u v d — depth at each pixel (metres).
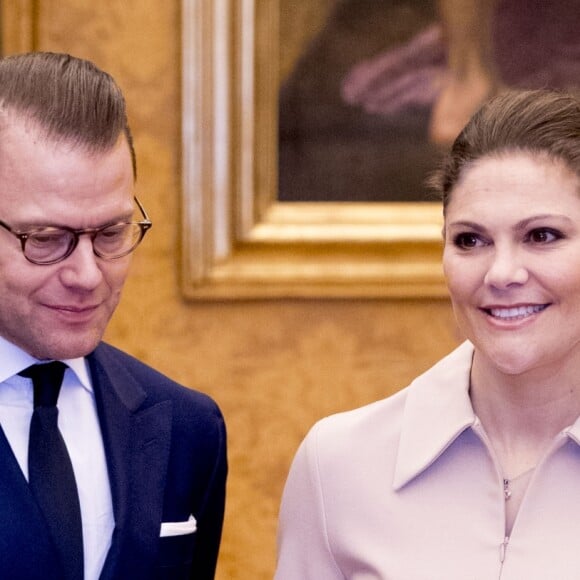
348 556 5.84
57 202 5.09
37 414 5.64
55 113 5.14
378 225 12.09
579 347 5.43
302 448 6.23
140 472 5.93
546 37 12.09
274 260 11.99
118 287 5.46
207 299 12.02
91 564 5.63
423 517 5.68
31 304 5.27
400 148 12.16
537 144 5.18
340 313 12.25
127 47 11.84
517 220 5.14
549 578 5.25
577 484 5.45
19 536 5.38
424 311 12.33
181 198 11.88
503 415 5.67
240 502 12.25
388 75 12.09
